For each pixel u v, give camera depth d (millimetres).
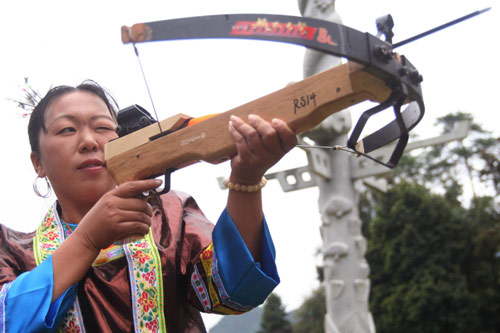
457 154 35156
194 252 1983
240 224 1725
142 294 1803
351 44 1233
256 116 1426
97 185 1879
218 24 1343
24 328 1571
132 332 1760
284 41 1274
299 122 1391
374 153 7938
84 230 1626
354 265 7902
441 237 22891
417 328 21609
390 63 1288
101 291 1788
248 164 1528
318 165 7652
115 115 2029
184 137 1573
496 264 22703
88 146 1859
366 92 1319
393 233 23500
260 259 1782
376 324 22531
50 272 1618
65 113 1892
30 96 2180
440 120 36219
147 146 1640
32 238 1953
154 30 1413
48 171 1925
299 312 33781
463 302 21375
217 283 1791
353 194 8031
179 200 2129
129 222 1596
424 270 22312
